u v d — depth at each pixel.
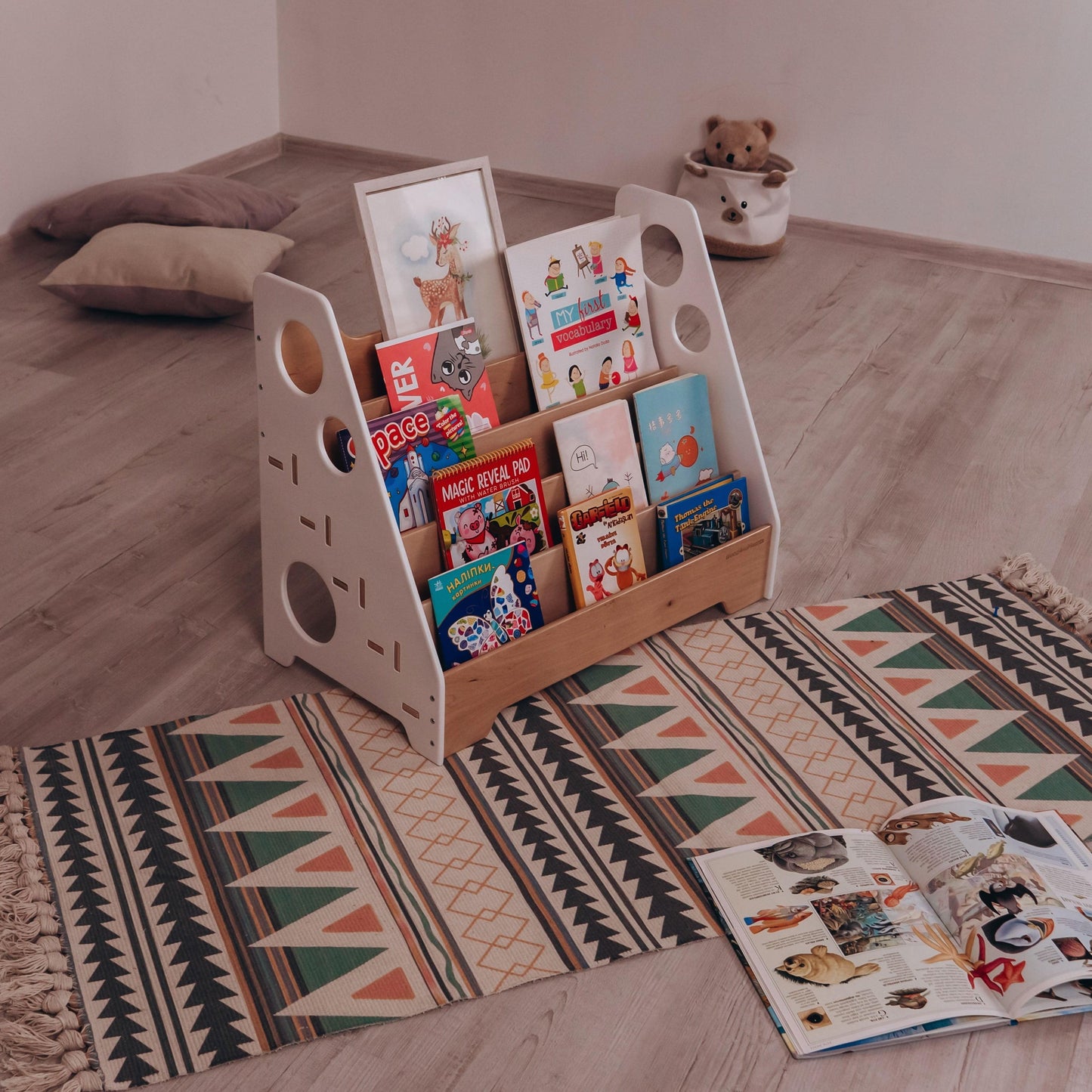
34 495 2.26
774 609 2.07
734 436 1.99
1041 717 1.85
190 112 3.76
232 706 1.79
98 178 3.46
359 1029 1.32
